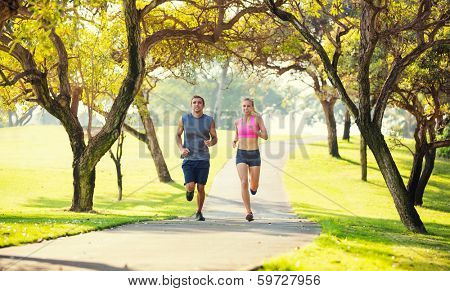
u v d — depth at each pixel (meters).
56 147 60.72
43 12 12.50
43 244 9.72
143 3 26.58
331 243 9.64
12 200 36.66
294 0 20.19
